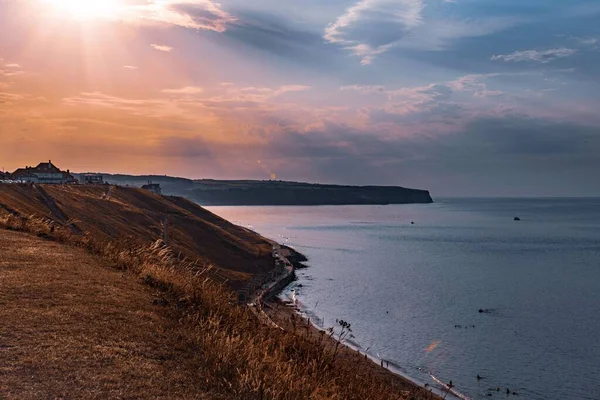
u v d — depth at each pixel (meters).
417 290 70.31
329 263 101.31
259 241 129.75
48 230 17.98
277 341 10.34
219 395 6.50
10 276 10.88
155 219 98.69
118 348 7.45
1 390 5.69
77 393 5.84
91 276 11.84
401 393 10.55
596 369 36.72
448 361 38.06
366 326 48.59
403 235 173.75
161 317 9.43
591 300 64.00
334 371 9.80
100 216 80.56
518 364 37.59
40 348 7.07
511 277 83.31
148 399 5.98
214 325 9.26
